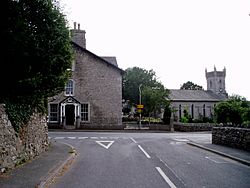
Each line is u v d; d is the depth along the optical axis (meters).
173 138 27.19
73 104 40.19
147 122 50.81
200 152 16.95
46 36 11.93
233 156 14.38
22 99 12.27
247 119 33.69
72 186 8.45
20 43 11.17
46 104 15.84
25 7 11.70
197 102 80.69
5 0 11.24
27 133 12.59
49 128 38.62
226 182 9.05
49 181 8.96
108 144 21.03
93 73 41.00
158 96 56.97
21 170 10.23
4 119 10.11
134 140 24.53
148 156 15.03
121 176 9.89
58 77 12.98
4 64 11.54
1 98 11.15
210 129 41.91
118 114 40.72
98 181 9.11
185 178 9.59
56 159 12.88
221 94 92.00
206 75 99.12
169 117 47.19
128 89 74.38
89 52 41.00
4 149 9.92
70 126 38.84
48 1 12.01
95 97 40.75
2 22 11.24
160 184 8.69
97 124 40.34
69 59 13.15
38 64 11.95
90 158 14.27
